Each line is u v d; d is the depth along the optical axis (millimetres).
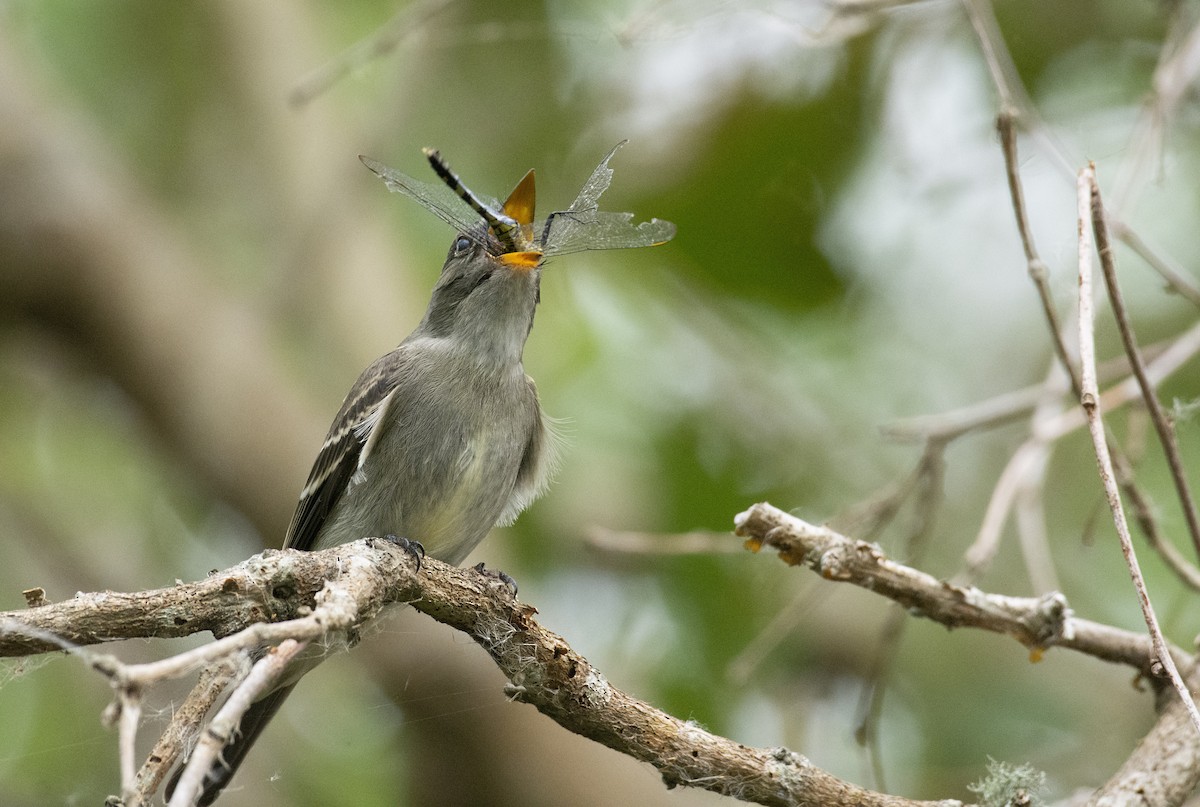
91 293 12203
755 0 8992
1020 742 12234
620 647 12594
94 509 13680
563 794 11156
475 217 7941
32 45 13688
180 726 5254
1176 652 6750
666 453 13125
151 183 13906
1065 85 12375
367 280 12609
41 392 13945
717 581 12703
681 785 5883
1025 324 13367
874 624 12797
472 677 11047
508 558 12352
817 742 12477
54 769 10883
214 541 13664
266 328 12484
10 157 12164
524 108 13008
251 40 13383
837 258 13227
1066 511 12352
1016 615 6570
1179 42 9469
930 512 8445
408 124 12938
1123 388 8188
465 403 8070
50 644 4969
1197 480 11789
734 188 12805
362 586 5504
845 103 12414
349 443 8227
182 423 12188
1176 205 12266
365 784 11844
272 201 12953
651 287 13711
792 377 13570
